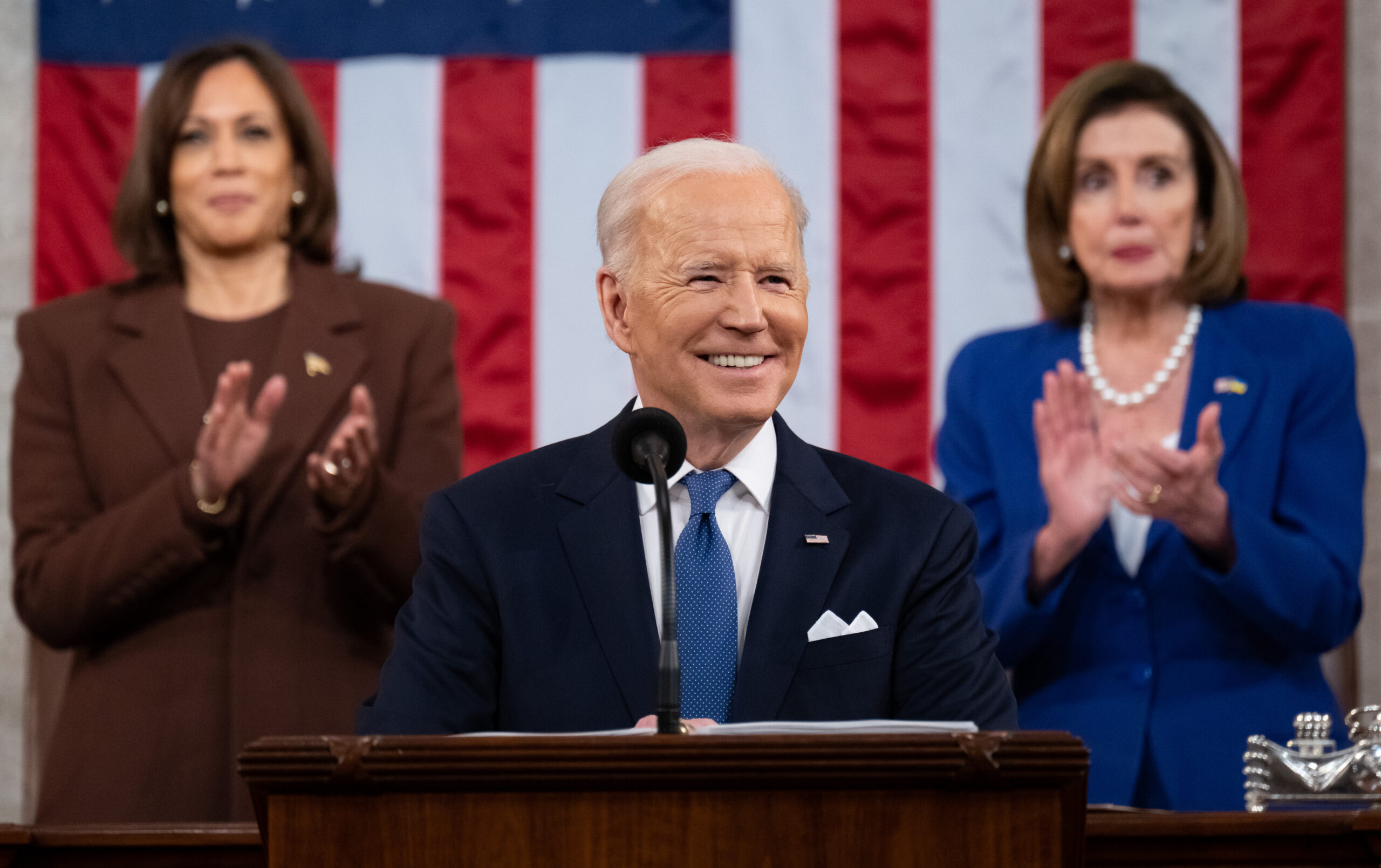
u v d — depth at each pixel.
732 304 9.03
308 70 17.78
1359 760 9.59
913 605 8.99
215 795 13.88
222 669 14.12
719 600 8.95
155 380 14.89
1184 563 13.45
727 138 14.09
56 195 17.55
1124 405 14.42
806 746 5.96
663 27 17.81
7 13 18.20
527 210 17.62
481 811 6.04
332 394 14.96
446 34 17.84
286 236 15.89
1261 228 16.78
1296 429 14.09
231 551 14.30
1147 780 13.10
